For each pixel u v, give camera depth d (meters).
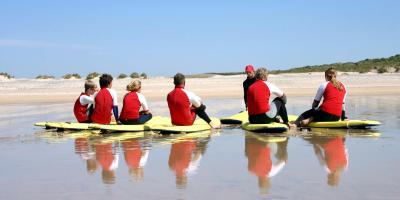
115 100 11.23
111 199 4.65
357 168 5.88
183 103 10.19
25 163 6.65
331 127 10.23
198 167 6.18
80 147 8.15
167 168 6.14
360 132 9.52
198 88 34.22
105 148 7.97
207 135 9.55
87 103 11.64
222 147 7.85
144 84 39.22
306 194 4.67
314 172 5.70
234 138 8.98
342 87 10.53
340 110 10.44
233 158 6.78
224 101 21.34
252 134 9.59
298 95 25.28
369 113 13.74
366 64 85.69
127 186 5.17
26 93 31.38
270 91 10.16
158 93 29.06
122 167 6.26
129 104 10.87
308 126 10.58
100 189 5.06
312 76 48.47
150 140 8.95
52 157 7.14
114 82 41.81
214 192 4.84
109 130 10.42
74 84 39.56
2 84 41.97
